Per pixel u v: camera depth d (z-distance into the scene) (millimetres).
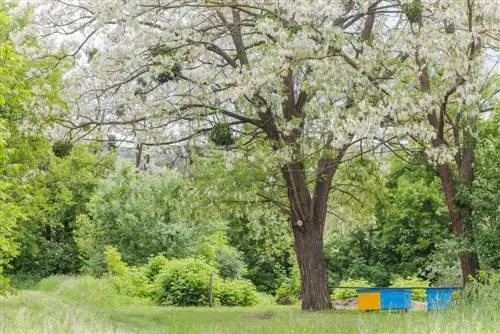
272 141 17297
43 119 17766
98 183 35281
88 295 21562
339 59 15461
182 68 17688
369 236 38938
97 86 17938
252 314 18094
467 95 15086
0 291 11523
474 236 16672
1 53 12086
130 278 27016
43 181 29078
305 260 18750
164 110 18062
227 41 19844
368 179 22859
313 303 18547
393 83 15609
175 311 19625
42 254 41594
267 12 15922
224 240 35281
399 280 32000
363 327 10789
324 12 15180
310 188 23031
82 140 19406
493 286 13117
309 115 16016
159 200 21875
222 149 19141
